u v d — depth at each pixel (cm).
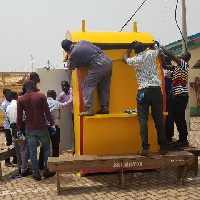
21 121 549
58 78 693
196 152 550
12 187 517
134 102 563
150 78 490
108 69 512
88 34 560
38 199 450
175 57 556
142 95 486
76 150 601
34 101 536
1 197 466
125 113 529
